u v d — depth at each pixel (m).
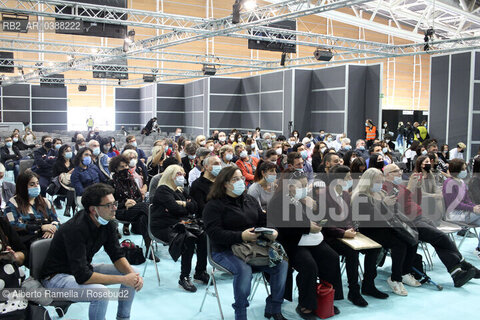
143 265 4.90
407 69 29.59
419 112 25.22
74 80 25.28
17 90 24.41
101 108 27.08
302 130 16.55
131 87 26.67
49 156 7.80
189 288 4.14
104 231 3.00
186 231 4.18
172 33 13.19
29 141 14.30
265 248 3.40
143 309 3.74
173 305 3.82
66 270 2.94
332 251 3.83
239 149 6.73
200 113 21.23
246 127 19.97
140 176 6.38
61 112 25.78
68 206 7.14
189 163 6.73
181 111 24.12
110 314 3.61
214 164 4.57
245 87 19.95
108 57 16.62
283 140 9.96
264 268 3.51
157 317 3.58
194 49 25.00
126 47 12.71
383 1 22.86
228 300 3.95
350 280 3.96
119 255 3.10
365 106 15.33
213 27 11.53
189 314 3.64
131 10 9.61
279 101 17.17
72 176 6.03
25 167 7.88
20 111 24.58
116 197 5.20
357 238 4.12
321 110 16.17
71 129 26.44
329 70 15.68
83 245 2.84
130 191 5.29
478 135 12.82
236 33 12.08
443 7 19.80
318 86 16.30
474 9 20.59
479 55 12.55
